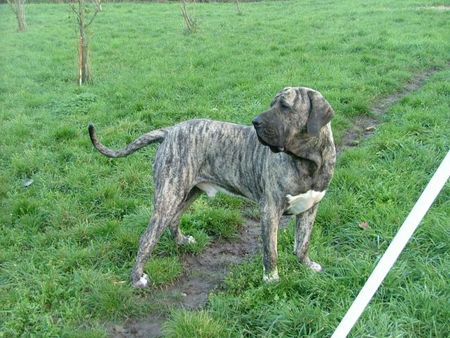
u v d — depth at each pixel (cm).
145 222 302
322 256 260
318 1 1220
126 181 356
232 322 221
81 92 566
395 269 236
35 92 582
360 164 356
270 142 208
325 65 602
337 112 461
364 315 210
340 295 227
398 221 281
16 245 290
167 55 707
